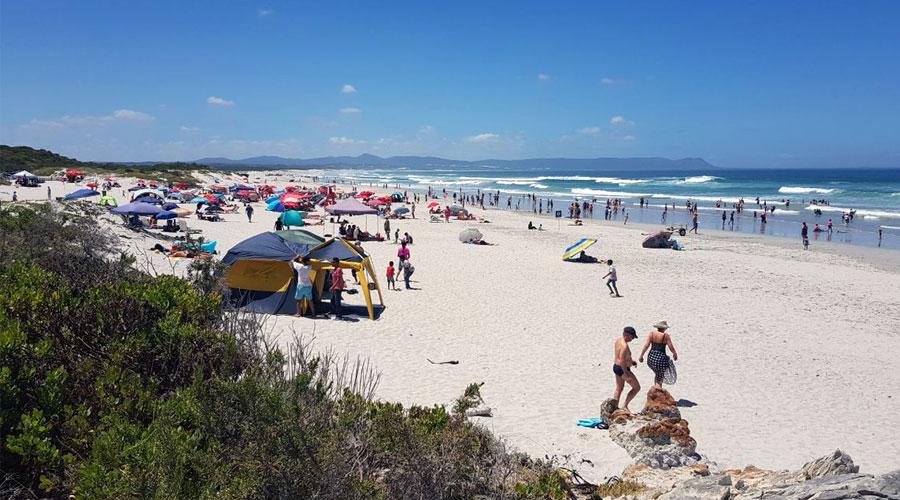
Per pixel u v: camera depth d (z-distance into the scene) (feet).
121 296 22.70
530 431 33.58
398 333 52.85
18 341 17.70
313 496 14.65
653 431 30.19
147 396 17.71
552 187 388.37
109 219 84.84
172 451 14.21
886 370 49.37
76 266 36.01
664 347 37.76
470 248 114.21
